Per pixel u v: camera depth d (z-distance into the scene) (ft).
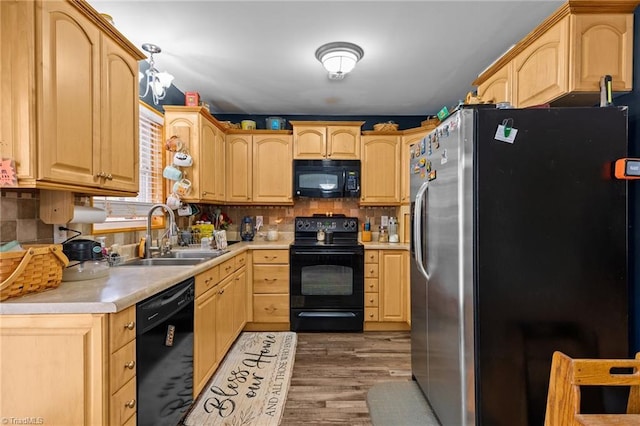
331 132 11.07
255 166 11.19
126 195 5.47
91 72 4.35
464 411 4.48
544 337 4.37
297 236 11.85
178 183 8.34
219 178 10.27
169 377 4.89
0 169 3.46
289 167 11.21
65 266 4.30
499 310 4.37
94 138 4.41
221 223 11.40
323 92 9.89
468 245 4.40
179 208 9.11
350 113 12.06
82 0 4.06
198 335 5.98
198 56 7.55
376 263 10.18
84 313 3.51
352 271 10.11
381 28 6.44
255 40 6.87
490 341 4.38
